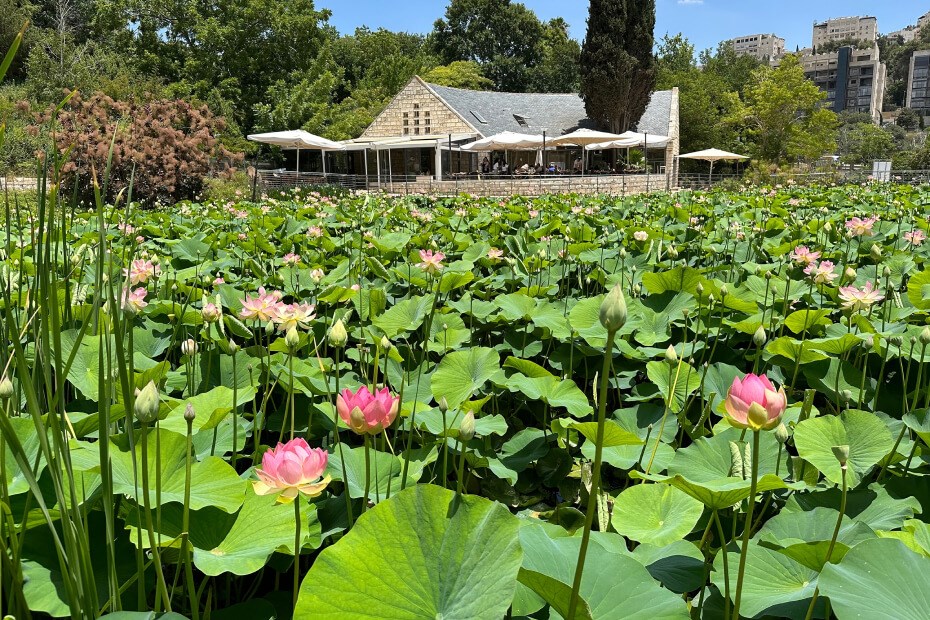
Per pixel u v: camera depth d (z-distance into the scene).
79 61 30.61
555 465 2.78
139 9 34.03
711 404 2.80
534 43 56.56
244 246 5.88
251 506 1.69
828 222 7.20
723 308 3.75
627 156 33.41
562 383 2.75
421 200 13.83
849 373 2.93
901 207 8.43
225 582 1.83
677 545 1.71
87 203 13.25
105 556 1.56
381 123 33.25
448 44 56.22
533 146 27.06
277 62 36.09
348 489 1.78
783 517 1.78
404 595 1.24
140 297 2.45
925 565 1.28
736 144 39.91
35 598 1.32
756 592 1.52
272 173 27.53
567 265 5.48
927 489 2.01
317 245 6.52
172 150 14.86
